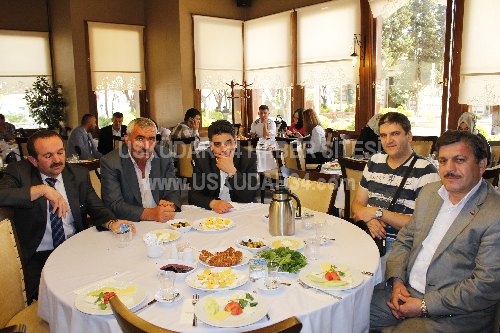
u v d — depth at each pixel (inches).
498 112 188.1
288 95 287.4
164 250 72.9
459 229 66.1
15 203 82.6
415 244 74.4
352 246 74.1
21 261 75.8
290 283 59.6
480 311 65.3
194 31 284.5
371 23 233.5
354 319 58.4
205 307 51.4
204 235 81.0
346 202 123.6
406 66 223.0
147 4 307.7
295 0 272.1
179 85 286.4
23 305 75.4
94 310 51.8
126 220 87.7
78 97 292.4
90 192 97.6
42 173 93.2
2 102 299.9
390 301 71.5
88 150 220.7
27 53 304.8
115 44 302.2
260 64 299.9
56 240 91.2
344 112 255.3
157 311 52.2
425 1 210.2
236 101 313.0
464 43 196.1
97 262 67.8
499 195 65.2
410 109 224.1
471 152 64.7
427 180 88.7
